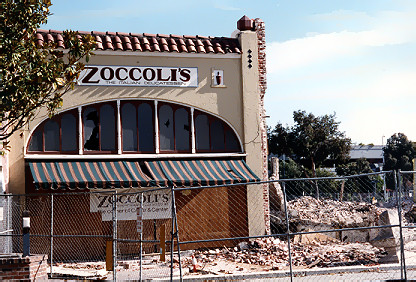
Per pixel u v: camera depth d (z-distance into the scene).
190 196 21.39
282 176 59.09
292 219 23.84
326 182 49.44
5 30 14.48
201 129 22.33
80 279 15.92
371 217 23.72
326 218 23.80
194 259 17.45
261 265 17.83
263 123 23.36
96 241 20.14
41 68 14.48
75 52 15.13
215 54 22.48
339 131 58.41
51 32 20.91
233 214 21.89
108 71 21.06
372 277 14.76
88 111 20.89
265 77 23.41
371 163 109.31
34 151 20.09
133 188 20.89
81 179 19.42
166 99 21.72
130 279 15.54
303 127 57.75
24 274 13.22
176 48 21.83
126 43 21.22
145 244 20.73
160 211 21.02
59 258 19.64
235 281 15.65
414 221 26.86
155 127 21.53
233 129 22.64
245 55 22.91
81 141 20.59
